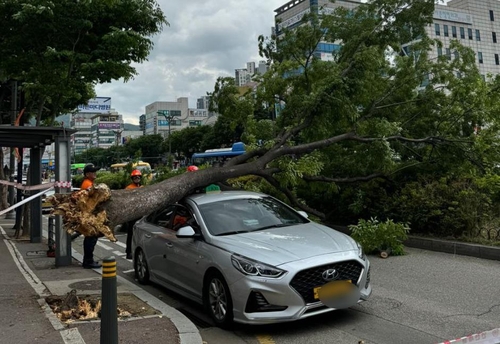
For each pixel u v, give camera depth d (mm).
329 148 11117
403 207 10469
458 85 10516
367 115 10906
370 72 10203
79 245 13016
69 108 18891
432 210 9922
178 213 6895
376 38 11320
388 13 11516
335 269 5043
